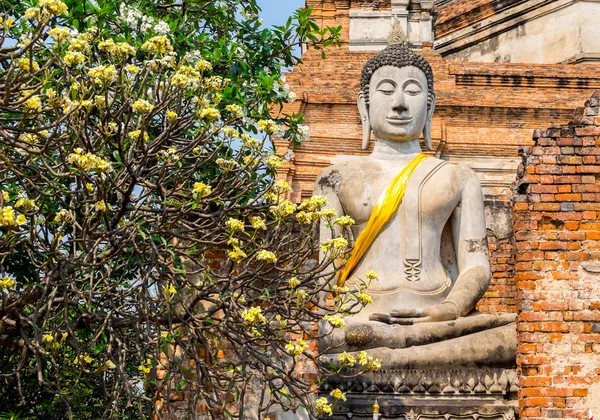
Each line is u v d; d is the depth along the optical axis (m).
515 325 9.99
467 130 22.53
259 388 10.48
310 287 9.47
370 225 10.60
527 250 10.01
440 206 10.70
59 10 8.33
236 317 9.21
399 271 10.52
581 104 22.75
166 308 9.22
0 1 11.32
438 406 9.56
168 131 8.82
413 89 11.15
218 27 13.38
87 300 9.12
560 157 10.26
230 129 9.10
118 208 9.13
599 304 9.81
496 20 27.69
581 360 9.65
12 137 8.65
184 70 8.92
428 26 24.77
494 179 22.33
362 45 24.77
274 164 9.29
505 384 9.70
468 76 23.31
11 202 9.84
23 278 10.80
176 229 10.16
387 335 9.85
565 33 26.44
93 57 10.70
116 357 9.73
